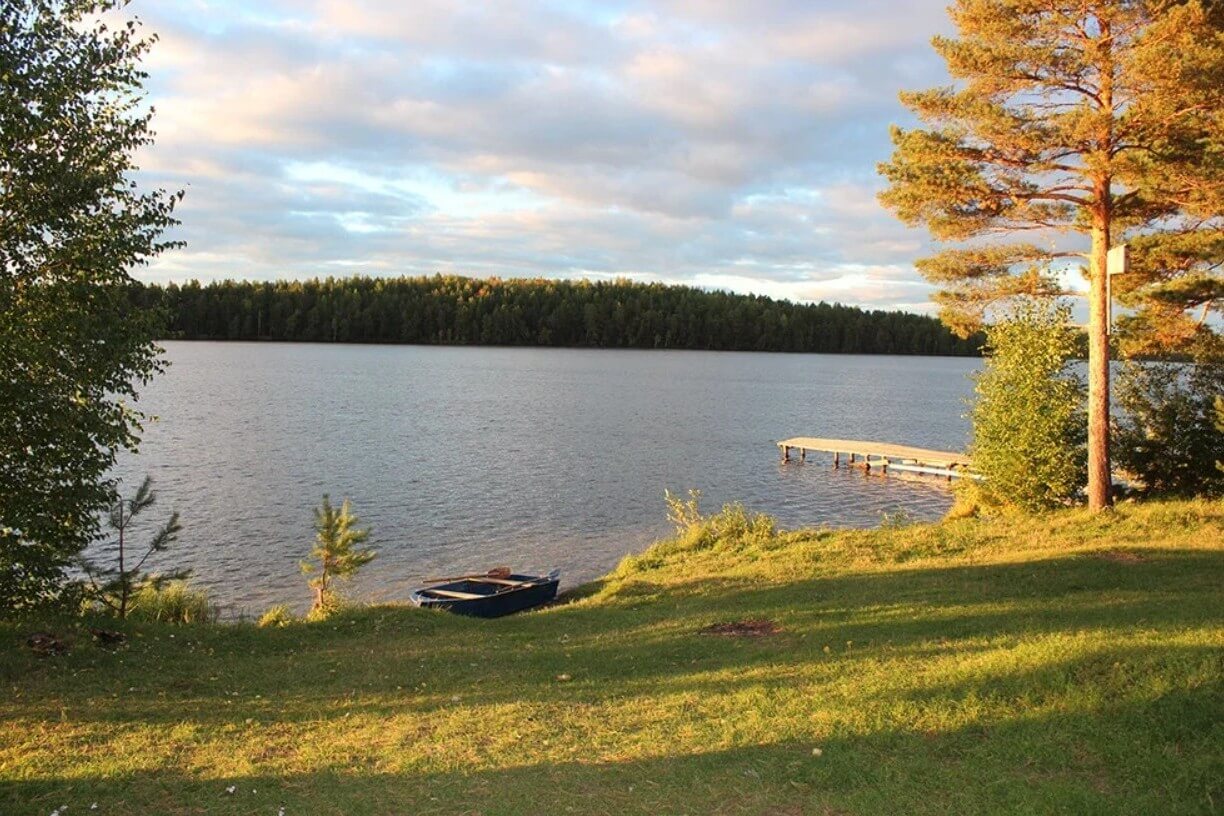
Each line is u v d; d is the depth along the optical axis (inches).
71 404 399.9
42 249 394.0
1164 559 507.2
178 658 383.2
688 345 6368.1
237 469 1437.0
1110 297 669.3
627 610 522.6
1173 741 221.8
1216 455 765.9
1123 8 577.3
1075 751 222.5
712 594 538.3
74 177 382.0
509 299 6525.6
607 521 1147.3
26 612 409.7
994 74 605.3
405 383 3297.2
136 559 907.4
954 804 198.8
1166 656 279.4
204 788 229.3
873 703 274.4
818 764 228.5
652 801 212.5
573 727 277.7
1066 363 805.2
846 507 1307.8
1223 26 559.5
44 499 403.5
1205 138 569.0
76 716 290.4
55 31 393.4
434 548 999.6
